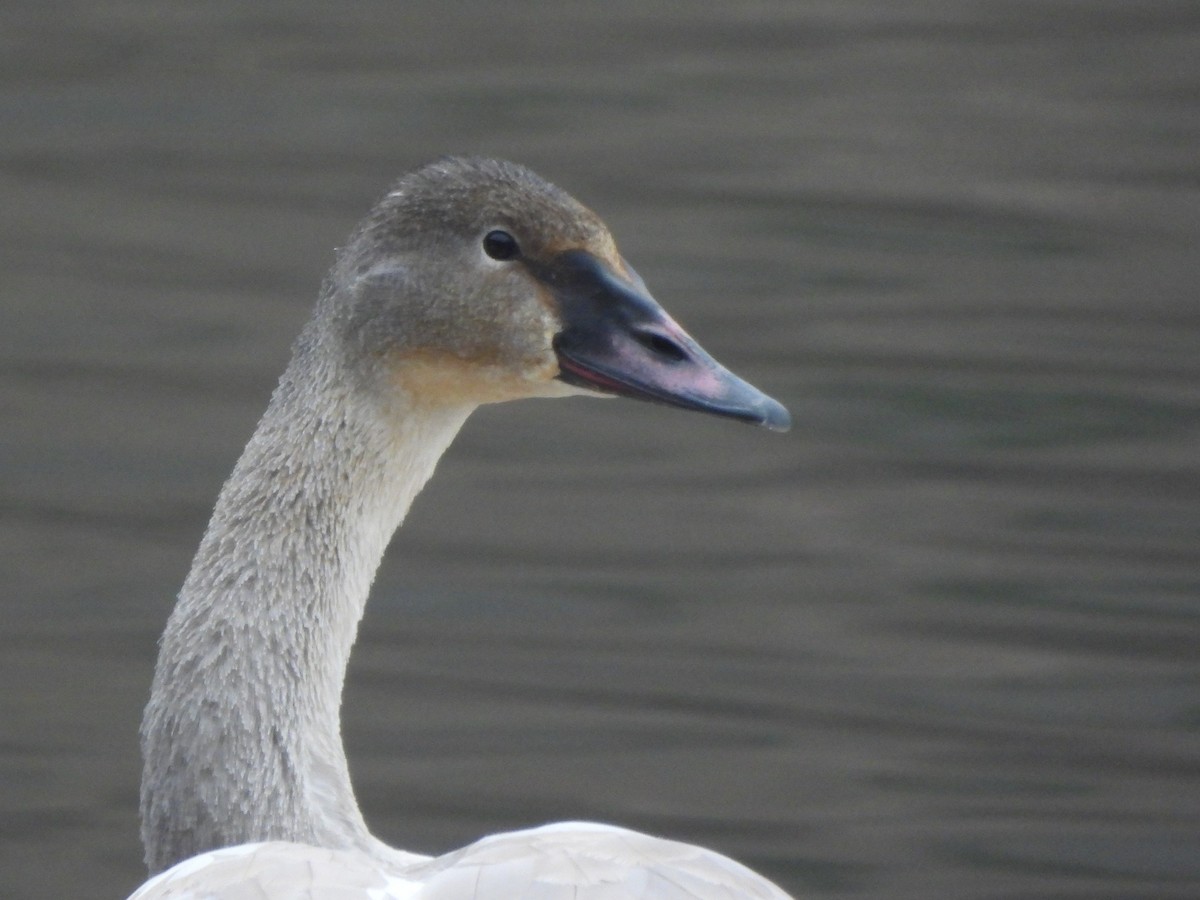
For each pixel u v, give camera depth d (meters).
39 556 13.66
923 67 21.72
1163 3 23.30
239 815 7.34
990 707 12.09
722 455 15.12
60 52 22.14
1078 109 20.67
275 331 16.77
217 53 22.14
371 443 7.86
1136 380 15.71
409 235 7.84
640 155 19.72
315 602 7.70
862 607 13.13
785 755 11.74
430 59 21.91
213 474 14.73
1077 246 17.95
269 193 19.12
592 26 22.91
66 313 17.02
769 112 20.66
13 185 19.33
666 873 6.14
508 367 7.91
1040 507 14.14
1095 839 11.03
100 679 12.44
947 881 10.71
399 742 11.85
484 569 13.64
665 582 13.41
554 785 11.52
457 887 6.00
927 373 15.84
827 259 17.80
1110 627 12.80
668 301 17.03
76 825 11.25
